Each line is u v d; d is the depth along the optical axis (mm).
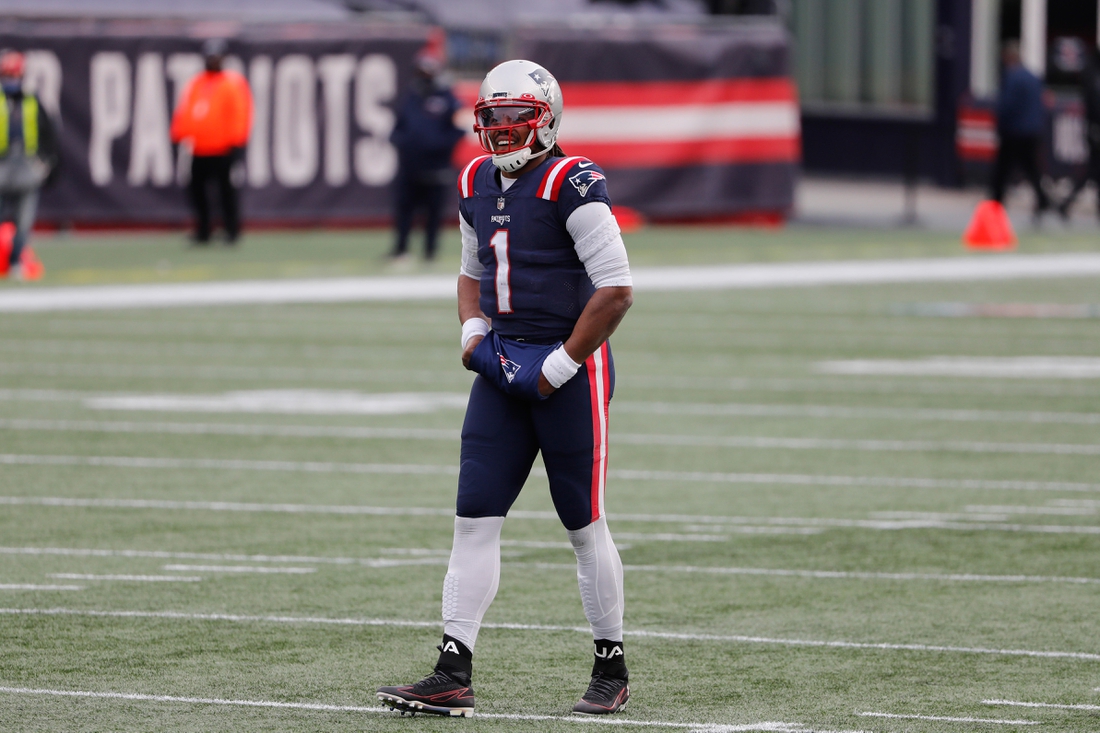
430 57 81250
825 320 64125
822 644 24031
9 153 73312
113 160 93375
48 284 73188
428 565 28797
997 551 30156
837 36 139500
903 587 27516
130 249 88000
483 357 20312
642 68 99312
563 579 28109
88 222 93500
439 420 43562
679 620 25406
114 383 49094
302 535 31016
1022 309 67000
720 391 48594
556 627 25000
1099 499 34688
